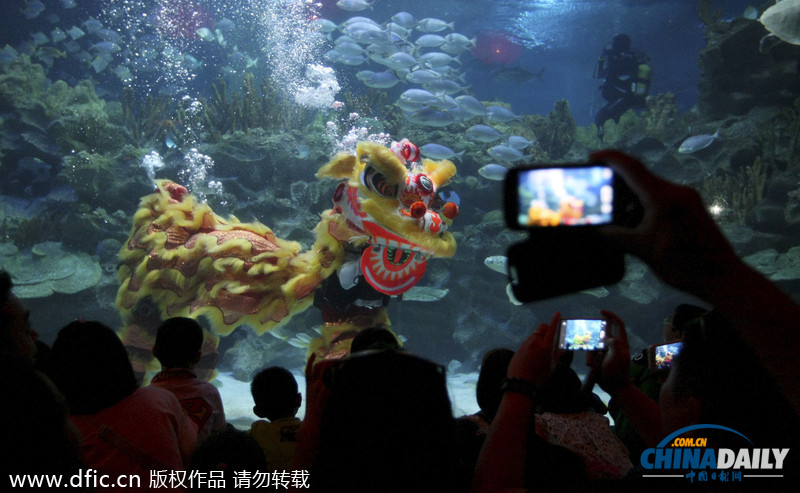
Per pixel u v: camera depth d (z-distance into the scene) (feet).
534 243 2.24
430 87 37.22
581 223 2.20
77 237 35.19
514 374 4.04
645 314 37.37
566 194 2.24
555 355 4.33
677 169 41.93
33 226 36.45
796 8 20.40
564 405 7.02
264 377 8.92
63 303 33.22
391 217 15.64
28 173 41.34
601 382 5.32
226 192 35.55
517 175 2.30
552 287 2.19
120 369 6.84
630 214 2.22
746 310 2.00
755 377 3.09
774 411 3.03
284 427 8.36
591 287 2.16
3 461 3.94
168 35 81.15
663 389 3.59
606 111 56.18
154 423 6.77
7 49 44.88
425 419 3.51
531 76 53.57
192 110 39.86
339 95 49.26
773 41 31.89
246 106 40.06
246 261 17.04
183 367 9.77
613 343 5.23
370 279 16.35
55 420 4.17
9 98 41.86
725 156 40.73
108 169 35.68
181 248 17.47
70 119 39.11
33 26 75.15
